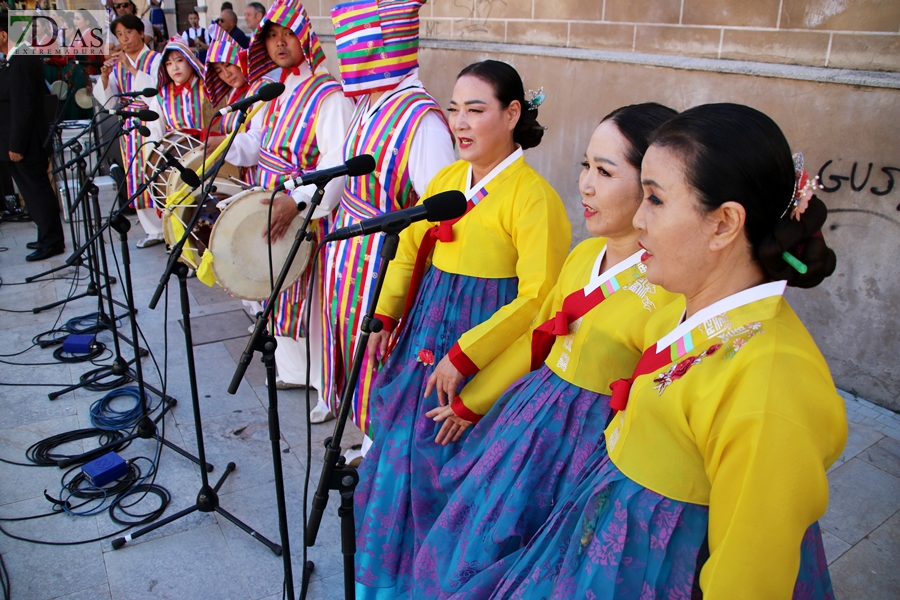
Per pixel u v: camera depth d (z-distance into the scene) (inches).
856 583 79.7
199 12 378.9
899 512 90.9
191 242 118.3
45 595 84.0
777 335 38.3
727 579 37.4
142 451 113.1
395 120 91.6
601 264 56.8
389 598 74.5
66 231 229.1
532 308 68.3
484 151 73.5
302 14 108.6
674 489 42.7
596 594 44.1
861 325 115.6
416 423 76.3
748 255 40.0
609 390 54.7
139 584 86.0
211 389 132.6
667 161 39.2
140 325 160.7
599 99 156.7
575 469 54.6
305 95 111.1
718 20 129.3
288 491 103.3
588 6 155.1
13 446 115.3
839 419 37.2
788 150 37.9
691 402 40.7
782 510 36.3
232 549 92.0
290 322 120.8
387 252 52.2
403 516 74.9
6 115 193.5
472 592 53.1
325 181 64.4
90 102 254.5
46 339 154.3
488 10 183.2
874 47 107.2
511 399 62.4
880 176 109.3
